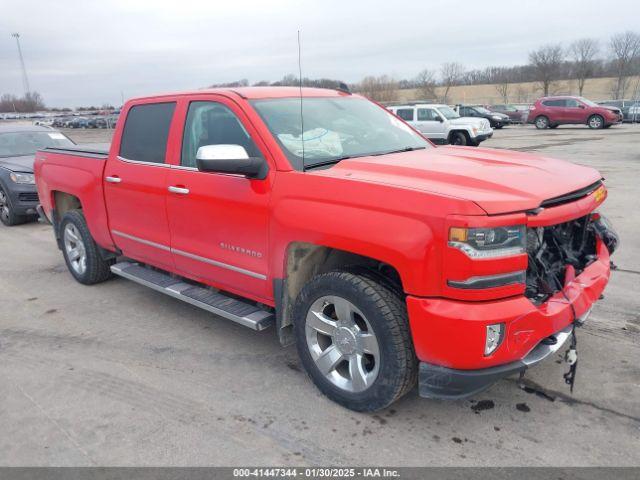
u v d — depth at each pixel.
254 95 3.91
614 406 3.29
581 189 3.14
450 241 2.63
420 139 4.48
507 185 2.88
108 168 4.92
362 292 3.00
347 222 2.99
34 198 8.98
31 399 3.60
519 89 63.41
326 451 2.97
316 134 3.81
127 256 5.09
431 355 2.79
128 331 4.66
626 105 33.72
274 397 3.52
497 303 2.70
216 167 3.30
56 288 5.88
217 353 4.19
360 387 3.18
